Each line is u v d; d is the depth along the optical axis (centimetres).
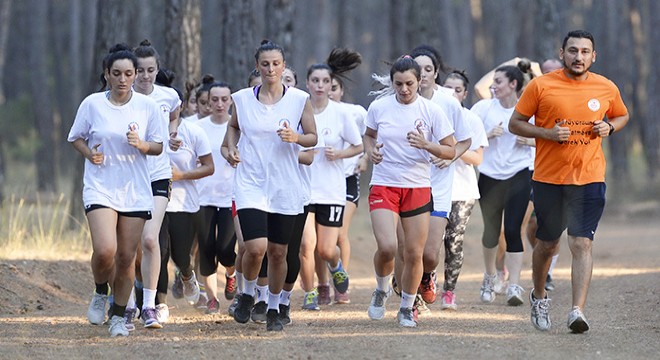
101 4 3294
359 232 4022
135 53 1945
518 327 1845
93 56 3312
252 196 1738
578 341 1675
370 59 10606
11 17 8731
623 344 1648
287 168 1756
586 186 1739
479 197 2189
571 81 1750
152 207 1736
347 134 2166
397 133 1792
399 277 1983
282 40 3475
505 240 2234
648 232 4356
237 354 1580
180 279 2292
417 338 1691
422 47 2253
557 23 4125
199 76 3125
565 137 1712
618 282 2470
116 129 1688
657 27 6112
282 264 1778
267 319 1806
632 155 7831
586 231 1733
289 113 1748
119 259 1716
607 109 1748
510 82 2319
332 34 10656
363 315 2030
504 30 8900
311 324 1892
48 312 2098
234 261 2134
